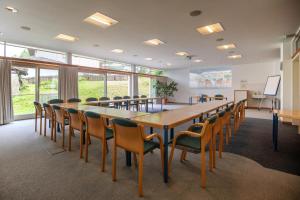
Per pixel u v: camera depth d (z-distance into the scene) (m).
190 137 2.23
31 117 5.98
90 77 7.82
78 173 2.16
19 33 4.51
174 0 2.87
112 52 6.78
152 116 2.51
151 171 2.22
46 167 2.32
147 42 5.41
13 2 2.93
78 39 5.07
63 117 3.08
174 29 4.22
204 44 5.53
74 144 3.26
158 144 2.03
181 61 8.88
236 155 2.77
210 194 1.75
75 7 3.11
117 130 1.94
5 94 5.14
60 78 6.41
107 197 1.69
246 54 7.03
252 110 8.52
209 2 2.92
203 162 1.87
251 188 1.85
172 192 1.78
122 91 9.47
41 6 3.07
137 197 1.70
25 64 5.68
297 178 2.05
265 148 3.08
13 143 3.29
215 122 2.21
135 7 3.11
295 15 3.39
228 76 10.30
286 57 5.05
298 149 3.02
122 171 2.22
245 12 3.28
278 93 7.67
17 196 1.70
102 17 3.62
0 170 2.23
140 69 10.86
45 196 1.71
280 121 5.34
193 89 11.66
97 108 3.54
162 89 11.77
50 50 6.36
